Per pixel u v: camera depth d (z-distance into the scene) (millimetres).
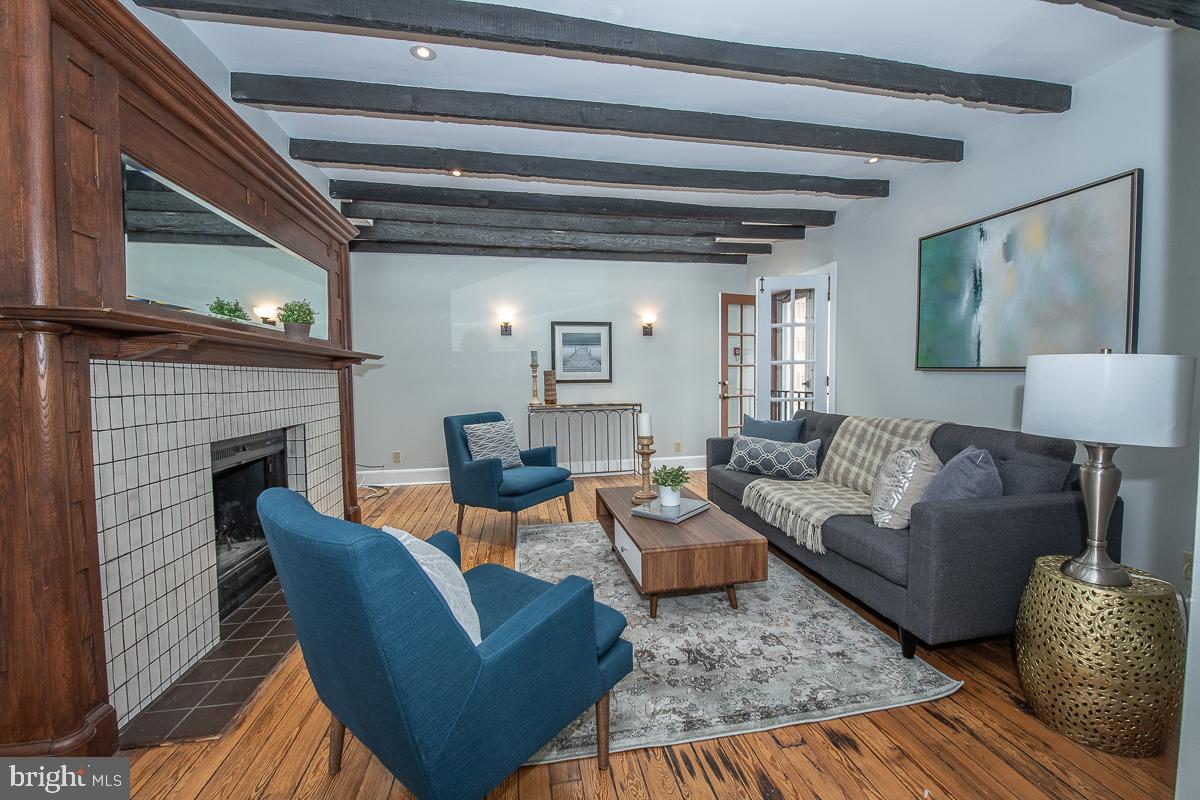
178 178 1861
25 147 1278
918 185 3283
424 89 2369
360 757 1497
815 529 2428
